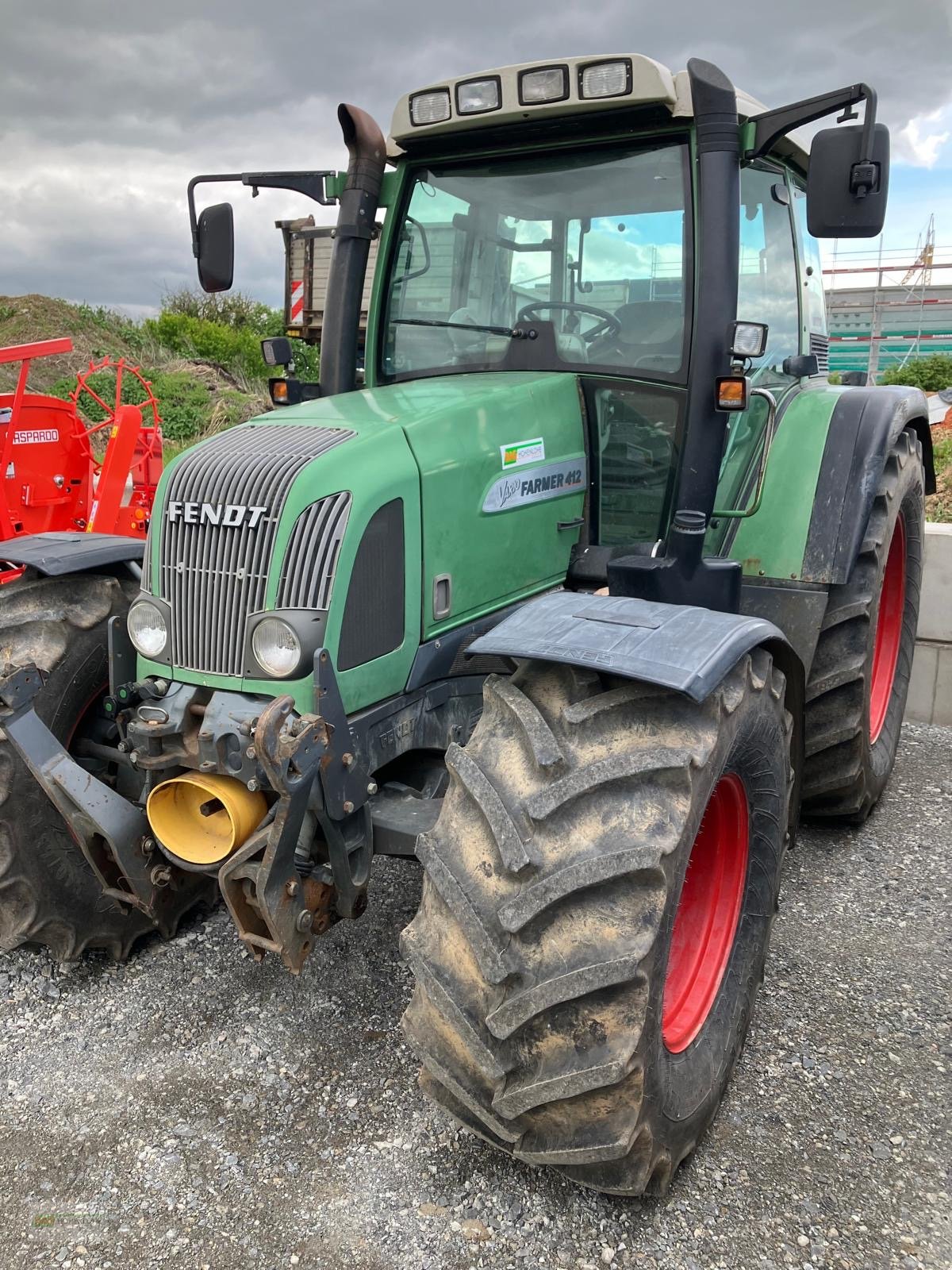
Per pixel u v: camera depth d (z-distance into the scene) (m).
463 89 2.95
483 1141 2.33
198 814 2.46
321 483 2.34
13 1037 2.73
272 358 3.48
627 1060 1.85
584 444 3.11
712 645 2.12
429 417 2.62
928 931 3.25
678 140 2.94
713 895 2.56
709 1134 2.38
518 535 2.87
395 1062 2.62
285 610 2.28
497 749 2.11
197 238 3.27
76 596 3.06
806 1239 2.08
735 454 3.42
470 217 3.23
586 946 1.89
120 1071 2.60
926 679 5.08
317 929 2.45
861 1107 2.46
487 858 2.00
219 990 2.94
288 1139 2.36
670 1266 2.02
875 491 3.49
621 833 1.94
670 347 2.97
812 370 3.84
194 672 2.42
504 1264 2.03
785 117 2.75
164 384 19.58
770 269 3.65
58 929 2.94
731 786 2.42
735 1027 2.45
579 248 3.07
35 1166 2.28
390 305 3.37
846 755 3.66
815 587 3.41
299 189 3.27
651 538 3.12
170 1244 2.07
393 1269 2.02
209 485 2.43
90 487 6.54
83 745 3.03
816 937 3.22
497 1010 1.91
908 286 20.44
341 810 2.35
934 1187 2.21
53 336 21.39
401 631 2.51
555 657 2.08
